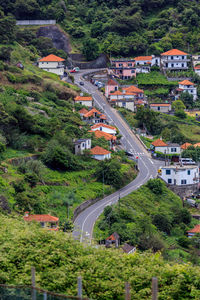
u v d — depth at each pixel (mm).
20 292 53219
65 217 119188
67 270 62156
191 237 126062
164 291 59188
